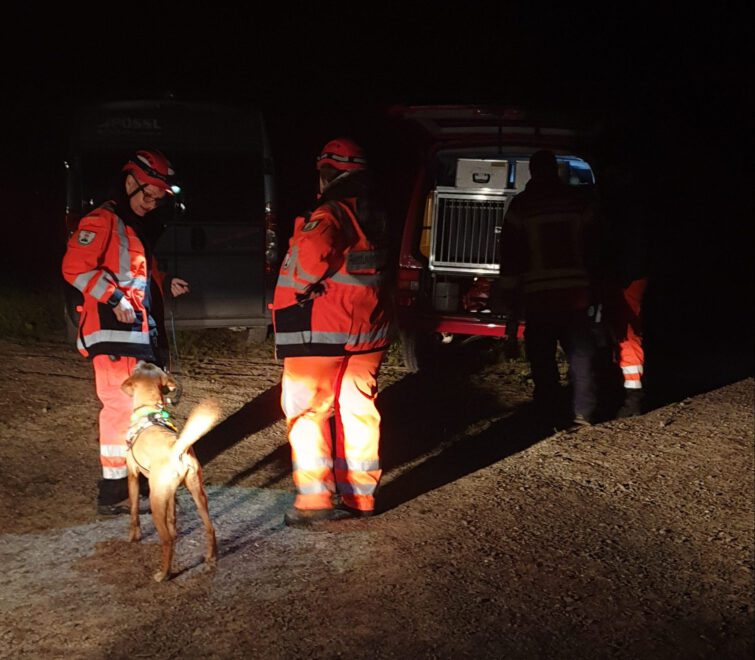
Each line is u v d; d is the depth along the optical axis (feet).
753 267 52.26
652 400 27.66
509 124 28.81
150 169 17.03
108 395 17.34
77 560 15.89
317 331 16.90
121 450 17.58
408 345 29.53
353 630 13.88
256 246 31.63
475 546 17.04
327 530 17.48
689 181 60.18
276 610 14.38
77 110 30.89
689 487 20.53
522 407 26.30
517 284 24.04
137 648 13.21
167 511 14.93
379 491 19.75
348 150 17.03
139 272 17.16
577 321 24.03
